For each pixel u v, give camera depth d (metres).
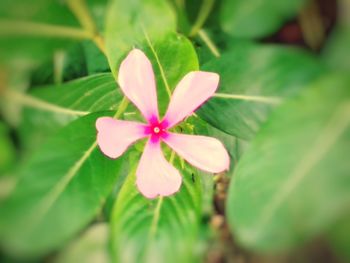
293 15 0.14
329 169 0.12
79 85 0.13
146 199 0.13
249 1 0.14
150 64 0.11
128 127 0.12
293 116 0.11
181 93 0.12
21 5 0.13
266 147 0.12
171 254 0.13
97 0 0.13
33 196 0.12
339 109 0.11
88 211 0.12
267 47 0.12
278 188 0.12
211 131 0.13
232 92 0.12
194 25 0.14
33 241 0.12
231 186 0.12
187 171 0.12
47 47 0.14
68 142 0.12
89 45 0.14
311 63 0.12
